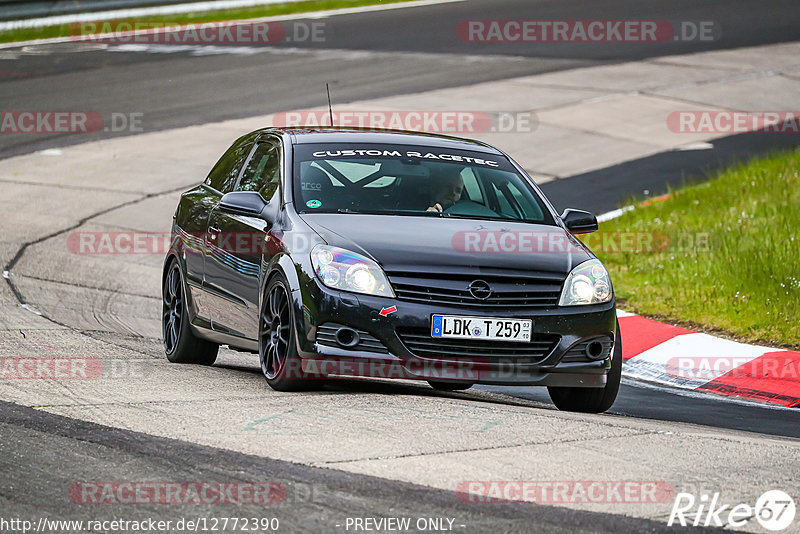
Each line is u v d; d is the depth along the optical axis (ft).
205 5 401.90
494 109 269.03
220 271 96.53
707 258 153.07
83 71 310.65
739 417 93.71
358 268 80.84
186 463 62.34
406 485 58.70
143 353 108.27
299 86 291.99
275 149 97.86
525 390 105.50
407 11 412.57
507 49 344.28
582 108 272.10
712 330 127.13
